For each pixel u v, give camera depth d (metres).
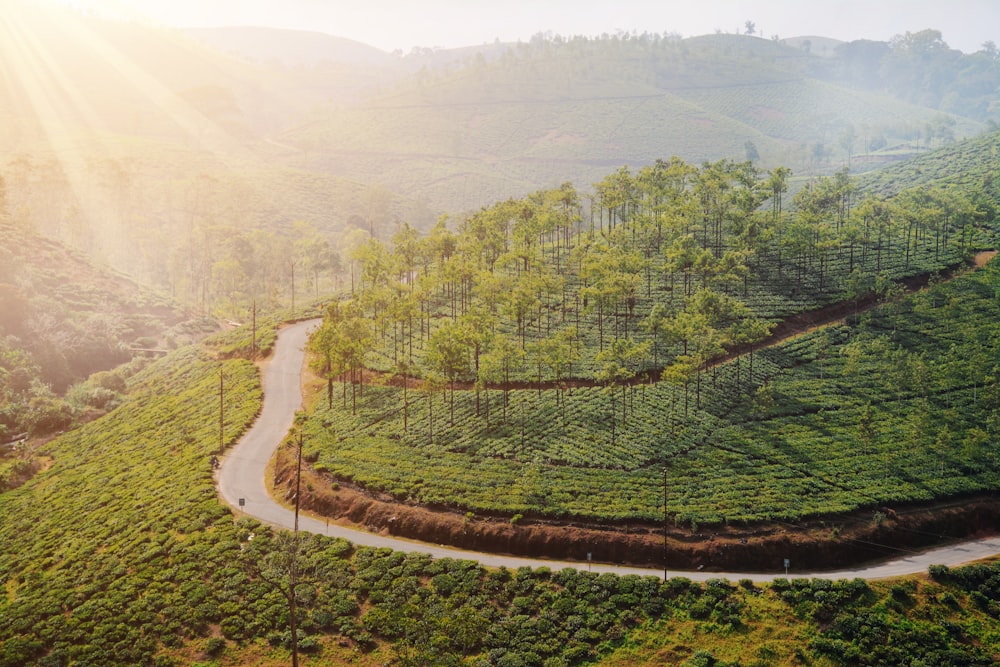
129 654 93.31
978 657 89.88
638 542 104.00
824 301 164.38
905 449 122.88
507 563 104.19
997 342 145.62
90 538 121.06
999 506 113.75
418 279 181.12
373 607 98.12
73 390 188.50
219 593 101.94
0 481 150.62
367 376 159.50
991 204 198.25
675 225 181.00
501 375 145.75
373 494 117.75
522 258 181.62
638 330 156.88
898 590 97.75
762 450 122.25
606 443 124.06
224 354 189.38
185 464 135.62
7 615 103.12
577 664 88.88
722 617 94.00
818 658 89.56
